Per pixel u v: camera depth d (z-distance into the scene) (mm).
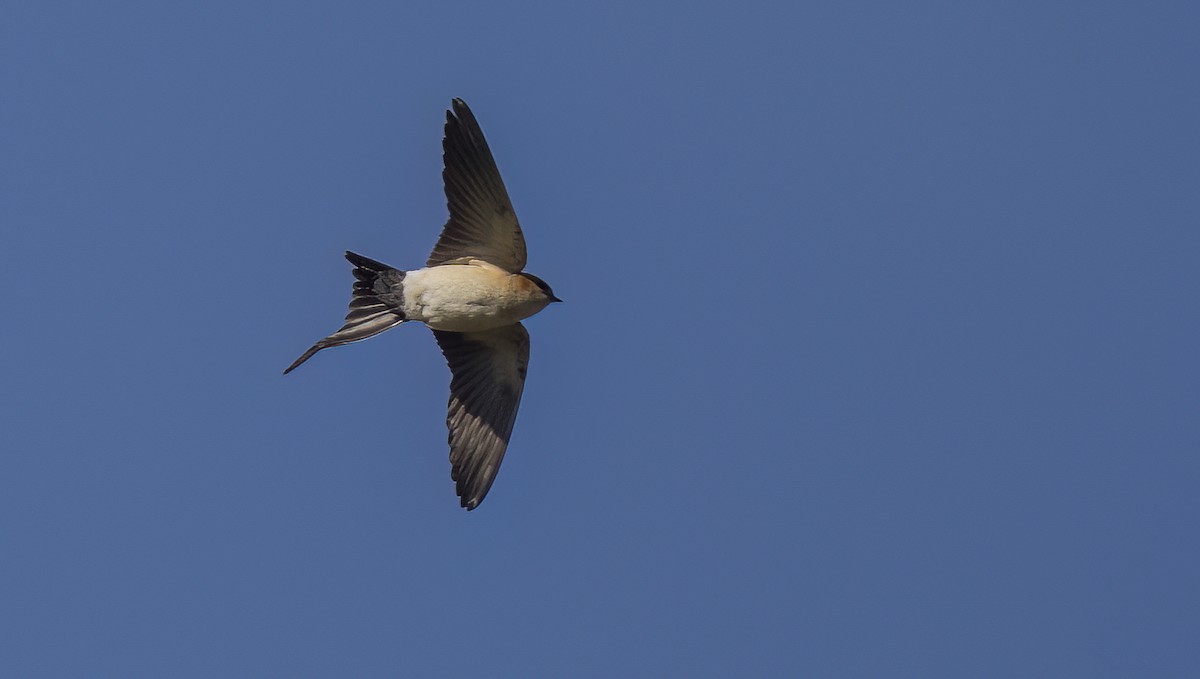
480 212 16016
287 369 15945
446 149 15891
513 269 16391
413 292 16188
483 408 17359
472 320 16297
